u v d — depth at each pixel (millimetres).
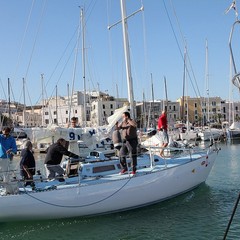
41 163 22453
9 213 8539
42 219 8984
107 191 9477
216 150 13641
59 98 92625
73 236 8523
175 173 11070
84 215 9391
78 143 13953
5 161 8906
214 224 9094
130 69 13453
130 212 10102
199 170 12289
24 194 8570
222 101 102312
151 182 10312
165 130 12906
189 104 101688
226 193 12281
